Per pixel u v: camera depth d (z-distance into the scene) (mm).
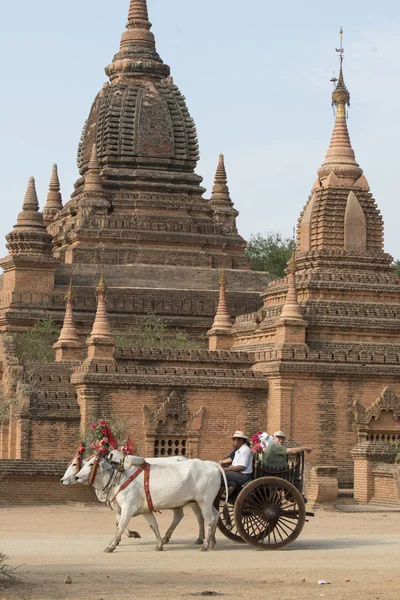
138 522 45406
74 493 52812
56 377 63594
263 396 64250
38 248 85250
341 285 68312
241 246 93938
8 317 82688
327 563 34000
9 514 47812
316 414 63625
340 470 63500
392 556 35625
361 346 66812
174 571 32250
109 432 38031
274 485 37438
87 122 97062
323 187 71750
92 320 83812
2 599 28016
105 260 88938
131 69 95812
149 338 79938
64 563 33688
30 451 61406
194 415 62812
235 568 32875
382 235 71562
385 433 64562
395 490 54500
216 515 37094
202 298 86188
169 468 36969
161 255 90375
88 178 92062
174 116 94875
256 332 69188
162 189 93250
